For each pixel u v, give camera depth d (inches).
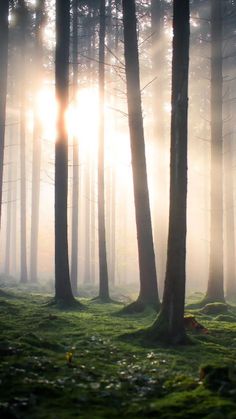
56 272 633.0
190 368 322.7
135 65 611.5
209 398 244.1
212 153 756.6
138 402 247.8
